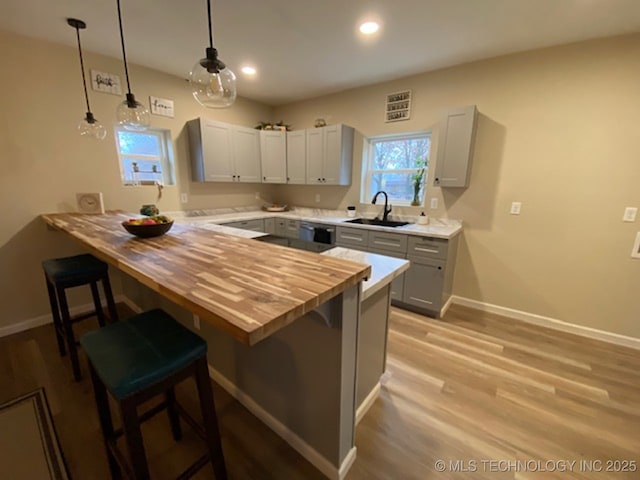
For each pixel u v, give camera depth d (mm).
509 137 2688
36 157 2484
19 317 2537
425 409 1700
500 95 2688
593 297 2506
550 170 2551
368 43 2434
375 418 1634
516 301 2854
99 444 1461
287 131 4109
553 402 1764
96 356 1001
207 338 1892
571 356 2238
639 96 2164
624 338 2410
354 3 1885
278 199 4699
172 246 1471
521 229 2748
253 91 3783
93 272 1961
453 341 2422
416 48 2514
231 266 1138
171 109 3312
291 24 2146
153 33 2299
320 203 4266
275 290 890
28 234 2512
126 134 3096
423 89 3121
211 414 1135
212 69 1394
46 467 1343
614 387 1900
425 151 3363
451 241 2734
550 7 1878
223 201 4035
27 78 2381
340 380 1203
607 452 1445
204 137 3367
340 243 3406
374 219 3547
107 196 2922
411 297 2930
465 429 1568
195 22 2129
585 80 2328
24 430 1538
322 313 1079
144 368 947
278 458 1408
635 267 2320
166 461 1384
